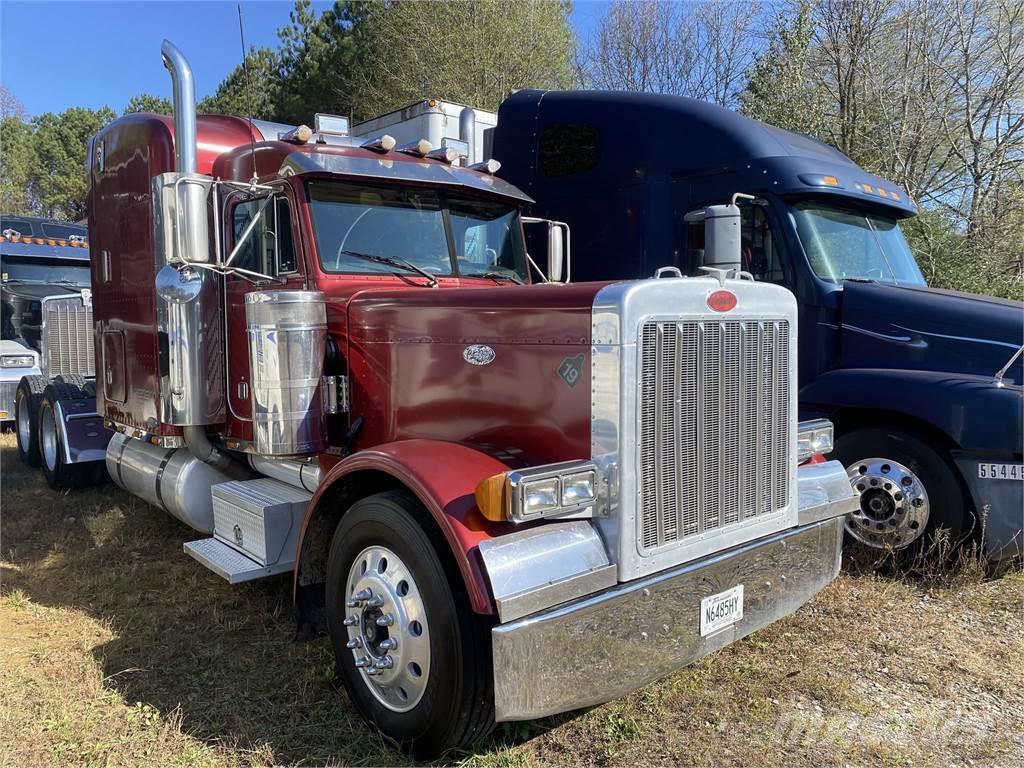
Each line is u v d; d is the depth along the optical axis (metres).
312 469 4.13
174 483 4.98
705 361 2.96
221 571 3.85
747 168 5.67
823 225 5.64
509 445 3.12
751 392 3.18
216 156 4.88
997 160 13.52
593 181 6.52
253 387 3.78
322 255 3.94
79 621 4.29
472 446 3.16
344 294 3.88
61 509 6.55
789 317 3.38
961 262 11.31
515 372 3.09
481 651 2.74
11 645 3.97
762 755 3.02
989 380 4.72
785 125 13.62
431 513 2.76
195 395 4.44
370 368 3.75
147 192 4.94
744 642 4.00
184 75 4.21
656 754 3.01
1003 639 4.10
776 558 3.30
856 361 5.34
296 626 3.73
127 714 3.27
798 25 14.12
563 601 2.62
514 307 3.10
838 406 5.18
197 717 3.27
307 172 3.85
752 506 3.23
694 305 2.90
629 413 2.71
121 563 5.19
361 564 3.15
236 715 3.26
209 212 4.33
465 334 3.29
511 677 2.48
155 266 4.77
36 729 3.15
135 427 5.31
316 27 24.70
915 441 4.91
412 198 4.30
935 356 5.05
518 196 4.70
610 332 2.72
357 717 3.25
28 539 5.78
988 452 4.66
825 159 5.87
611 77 22.39
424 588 2.80
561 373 2.91
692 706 3.36
